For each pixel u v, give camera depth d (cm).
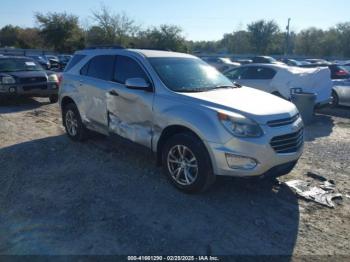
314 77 1006
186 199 441
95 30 5812
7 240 352
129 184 482
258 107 429
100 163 559
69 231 367
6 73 1107
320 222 403
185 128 443
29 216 396
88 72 620
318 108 1054
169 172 468
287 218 408
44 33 5825
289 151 432
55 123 849
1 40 7544
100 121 587
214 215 406
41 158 582
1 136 716
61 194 450
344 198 467
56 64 2955
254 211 420
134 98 504
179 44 5822
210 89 500
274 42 7438
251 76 1097
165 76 496
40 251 335
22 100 1197
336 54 7200
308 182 513
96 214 401
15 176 507
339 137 795
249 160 402
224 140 402
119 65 559
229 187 479
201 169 425
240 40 7725
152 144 486
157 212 409
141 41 5812
